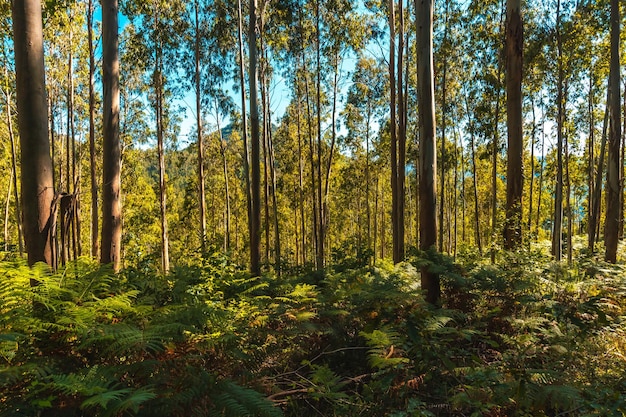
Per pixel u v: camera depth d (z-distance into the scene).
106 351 2.98
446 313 4.48
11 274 3.42
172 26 19.50
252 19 12.63
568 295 6.32
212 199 35.66
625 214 20.73
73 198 4.65
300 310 5.34
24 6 4.16
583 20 14.95
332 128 22.64
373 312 4.84
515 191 8.76
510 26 8.84
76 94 21.27
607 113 16.72
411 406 3.26
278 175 32.16
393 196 14.45
